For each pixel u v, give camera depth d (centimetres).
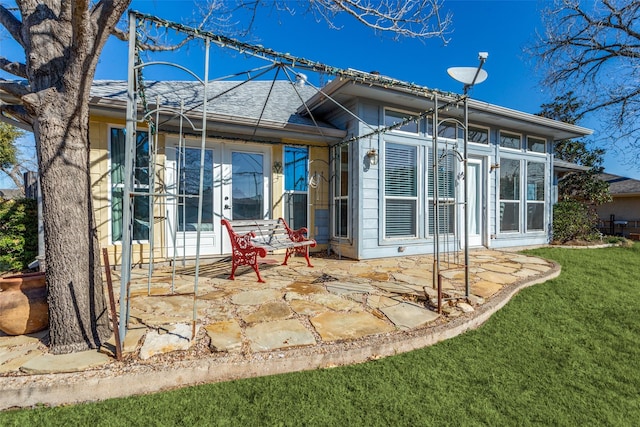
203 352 214
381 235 591
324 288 375
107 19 210
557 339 271
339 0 389
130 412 169
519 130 774
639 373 221
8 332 231
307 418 167
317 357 217
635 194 1407
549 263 552
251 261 422
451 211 679
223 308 300
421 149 634
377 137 575
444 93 352
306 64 286
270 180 598
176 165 522
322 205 650
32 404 173
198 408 173
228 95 683
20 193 1555
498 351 247
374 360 229
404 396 188
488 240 729
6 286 236
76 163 219
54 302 210
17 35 228
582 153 1286
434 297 341
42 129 210
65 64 212
